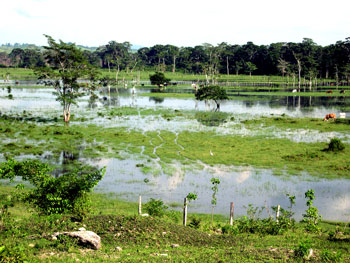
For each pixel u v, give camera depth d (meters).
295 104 89.69
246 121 62.69
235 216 24.48
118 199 27.02
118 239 17.23
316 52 191.12
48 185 19.12
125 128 55.94
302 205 26.62
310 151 41.47
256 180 32.12
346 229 21.77
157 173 33.78
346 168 35.25
